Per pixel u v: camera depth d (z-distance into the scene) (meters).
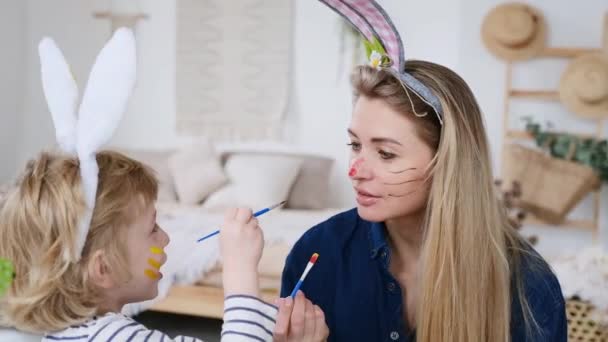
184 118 5.36
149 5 5.39
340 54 5.07
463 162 1.17
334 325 1.34
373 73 1.18
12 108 5.49
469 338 1.17
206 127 5.33
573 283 2.63
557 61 4.33
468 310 1.17
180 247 3.26
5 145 5.45
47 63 1.07
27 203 1.03
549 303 1.22
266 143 5.24
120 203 1.08
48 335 1.06
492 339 1.19
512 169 4.19
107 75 1.01
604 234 4.32
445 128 1.16
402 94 1.16
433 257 1.17
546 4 4.31
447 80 1.20
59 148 1.11
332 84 5.11
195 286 3.24
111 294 1.11
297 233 3.47
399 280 1.32
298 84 5.17
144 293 1.15
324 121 5.15
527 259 1.24
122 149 5.09
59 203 1.02
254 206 4.47
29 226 1.03
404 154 1.17
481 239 1.18
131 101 5.47
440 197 1.16
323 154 5.16
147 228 1.13
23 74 5.58
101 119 1.02
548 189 4.12
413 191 1.19
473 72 4.41
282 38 5.15
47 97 1.08
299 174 4.74
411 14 4.87
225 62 5.27
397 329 1.29
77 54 5.52
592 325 2.63
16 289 1.04
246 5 5.20
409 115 1.16
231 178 4.67
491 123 4.40
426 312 1.18
